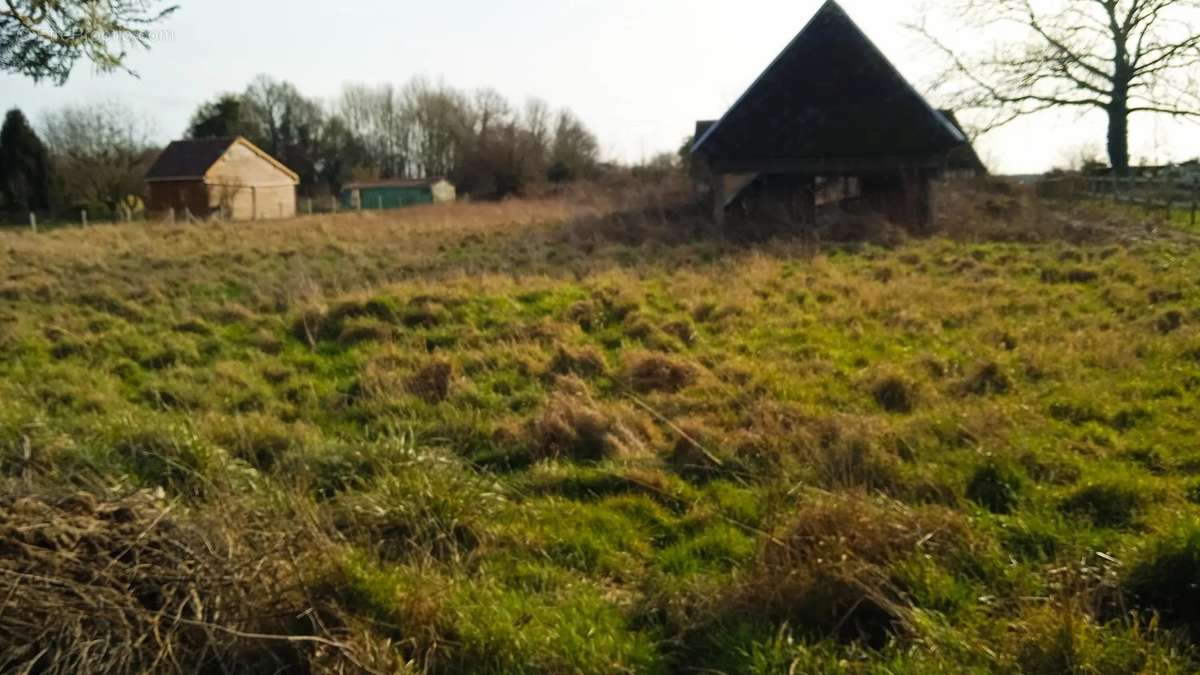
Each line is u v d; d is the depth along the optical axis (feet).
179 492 18.13
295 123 225.56
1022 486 18.85
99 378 30.17
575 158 194.59
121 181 167.22
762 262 50.19
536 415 24.73
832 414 23.63
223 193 152.46
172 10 16.34
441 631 13.57
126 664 12.31
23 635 12.54
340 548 14.89
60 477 17.78
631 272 48.73
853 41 74.13
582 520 18.40
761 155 75.25
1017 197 85.51
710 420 24.38
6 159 154.20
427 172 244.83
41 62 15.70
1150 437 22.31
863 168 74.49
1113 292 39.73
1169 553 13.92
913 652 12.60
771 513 17.39
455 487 18.10
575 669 12.78
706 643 13.50
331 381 30.25
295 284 45.91
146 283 49.62
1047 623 12.55
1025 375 28.09
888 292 41.60
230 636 12.87
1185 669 12.06
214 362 33.04
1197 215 73.05
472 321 37.19
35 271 53.62
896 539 15.12
